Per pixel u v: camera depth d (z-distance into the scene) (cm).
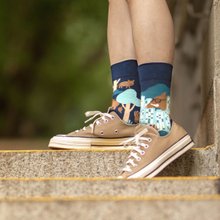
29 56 1630
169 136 396
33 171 417
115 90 437
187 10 623
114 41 434
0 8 1592
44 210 287
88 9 1647
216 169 416
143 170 386
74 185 338
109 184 337
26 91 1653
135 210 287
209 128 452
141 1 397
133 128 438
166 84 397
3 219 287
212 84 434
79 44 1666
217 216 286
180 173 416
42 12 1627
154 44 394
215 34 426
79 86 1669
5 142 988
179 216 287
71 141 442
